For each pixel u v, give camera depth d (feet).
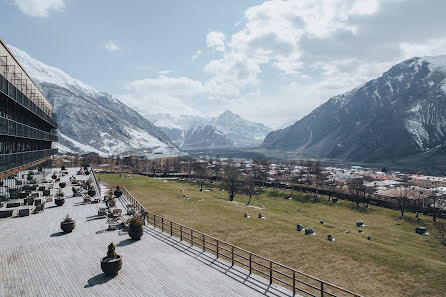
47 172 224.94
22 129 119.96
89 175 241.14
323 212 284.82
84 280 52.31
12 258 62.18
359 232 202.08
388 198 363.35
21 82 138.31
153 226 89.71
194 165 554.05
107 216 98.78
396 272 82.89
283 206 308.19
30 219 95.04
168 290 48.85
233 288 49.80
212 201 189.78
